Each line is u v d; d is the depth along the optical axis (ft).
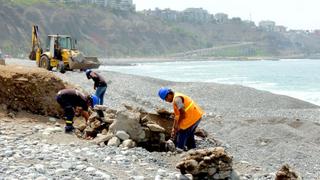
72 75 109.81
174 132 40.37
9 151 33.47
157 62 494.18
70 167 30.66
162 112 45.88
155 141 42.14
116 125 41.29
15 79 49.57
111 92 92.84
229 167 30.63
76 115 49.67
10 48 507.71
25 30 579.48
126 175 30.58
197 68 341.62
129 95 94.48
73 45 121.29
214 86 115.55
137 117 41.50
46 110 50.16
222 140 60.39
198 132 51.72
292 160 53.26
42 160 32.32
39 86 50.47
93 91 83.92
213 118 76.74
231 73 277.03
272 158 53.52
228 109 90.63
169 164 36.86
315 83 204.64
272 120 74.64
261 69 357.61
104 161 33.94
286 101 102.01
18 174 28.22
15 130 42.65
